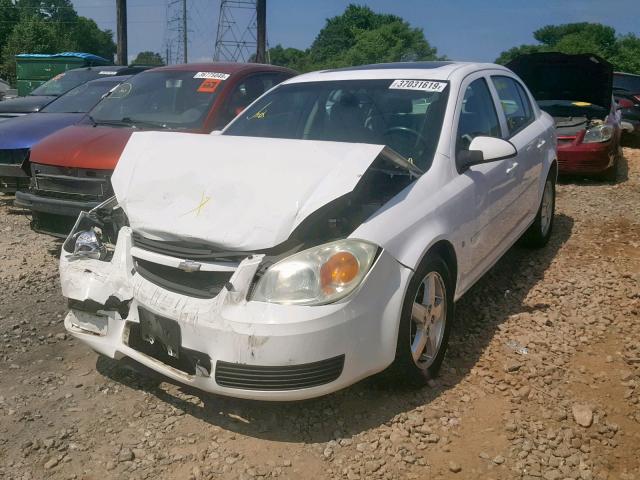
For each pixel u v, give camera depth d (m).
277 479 2.92
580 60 10.32
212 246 3.19
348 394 3.56
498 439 3.18
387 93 4.45
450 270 3.86
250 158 3.51
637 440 3.18
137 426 3.31
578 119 9.58
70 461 3.04
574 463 3.01
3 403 3.51
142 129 6.34
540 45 86.62
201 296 3.11
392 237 3.26
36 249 6.40
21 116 8.41
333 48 91.88
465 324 4.46
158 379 3.50
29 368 3.91
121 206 3.62
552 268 5.60
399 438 3.19
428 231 3.48
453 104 4.22
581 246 6.26
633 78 15.56
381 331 3.19
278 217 3.13
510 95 5.46
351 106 4.46
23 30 52.69
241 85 6.94
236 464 3.02
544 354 4.00
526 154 5.17
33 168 5.98
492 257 4.62
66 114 8.17
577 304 4.79
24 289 5.24
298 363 2.94
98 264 3.53
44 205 5.77
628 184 9.52
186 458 3.06
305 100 4.69
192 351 3.08
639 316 4.58
